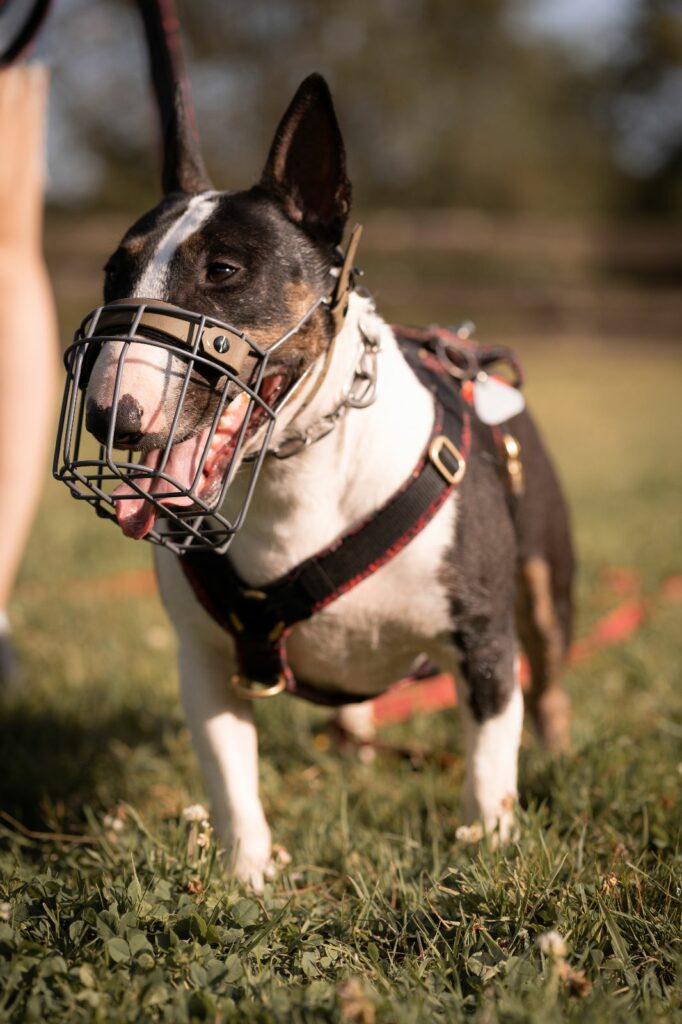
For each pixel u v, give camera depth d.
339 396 2.35
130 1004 1.80
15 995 1.84
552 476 3.29
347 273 2.27
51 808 2.94
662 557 5.72
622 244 22.00
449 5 33.62
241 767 2.56
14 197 3.75
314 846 2.64
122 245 2.23
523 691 3.57
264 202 2.27
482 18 33.91
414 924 2.16
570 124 37.09
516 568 2.84
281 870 2.50
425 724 3.65
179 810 2.91
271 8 30.58
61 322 18.14
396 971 1.98
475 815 2.57
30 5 3.64
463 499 2.52
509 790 2.57
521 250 21.48
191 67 30.28
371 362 2.43
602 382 15.37
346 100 31.97
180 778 3.22
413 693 4.04
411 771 3.31
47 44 3.78
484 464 2.67
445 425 2.56
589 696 3.77
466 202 34.22
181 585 2.54
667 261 22.02
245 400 2.15
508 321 20.33
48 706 3.70
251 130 30.42
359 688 2.74
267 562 2.43
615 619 4.76
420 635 2.56
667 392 14.16
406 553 2.44
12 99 3.67
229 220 2.21
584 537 6.18
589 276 21.89
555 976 1.85
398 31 32.78
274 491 2.37
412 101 32.31
